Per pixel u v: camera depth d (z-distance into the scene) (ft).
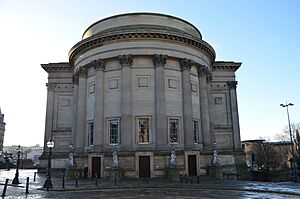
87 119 147.13
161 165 126.31
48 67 184.96
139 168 124.88
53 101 183.32
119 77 140.97
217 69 189.57
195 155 133.18
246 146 306.96
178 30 148.36
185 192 80.28
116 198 67.00
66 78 185.88
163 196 70.64
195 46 151.33
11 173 197.77
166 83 140.77
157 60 139.03
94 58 146.61
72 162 131.34
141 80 139.44
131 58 139.23
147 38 141.08
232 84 187.42
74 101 160.86
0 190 86.38
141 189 89.35
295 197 67.36
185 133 137.28
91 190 87.15
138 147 131.85
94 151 132.46
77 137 146.41
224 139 181.06
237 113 184.24
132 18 153.17
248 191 81.92
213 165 130.21
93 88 147.74
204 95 152.56
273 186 92.84
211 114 163.12
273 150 278.05
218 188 88.99
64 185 96.27
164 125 132.67
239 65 189.26
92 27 165.27
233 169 153.89
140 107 136.46
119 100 138.41
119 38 141.59
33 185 101.30
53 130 179.52
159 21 153.38
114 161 119.75
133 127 134.31
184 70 144.25
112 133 137.69
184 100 141.08
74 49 157.58
